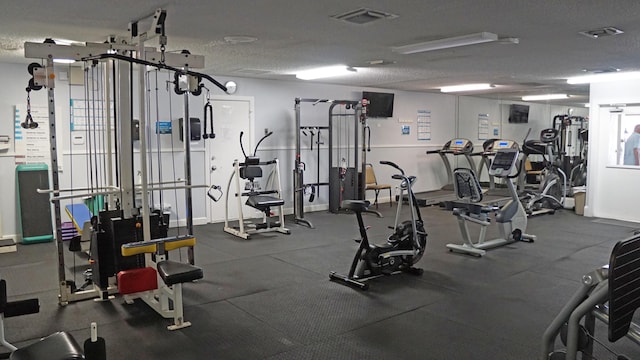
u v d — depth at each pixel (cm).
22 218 621
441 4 342
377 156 984
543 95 1143
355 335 345
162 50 367
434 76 776
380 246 474
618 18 383
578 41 479
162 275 351
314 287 454
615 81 794
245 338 340
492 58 591
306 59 601
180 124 727
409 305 405
